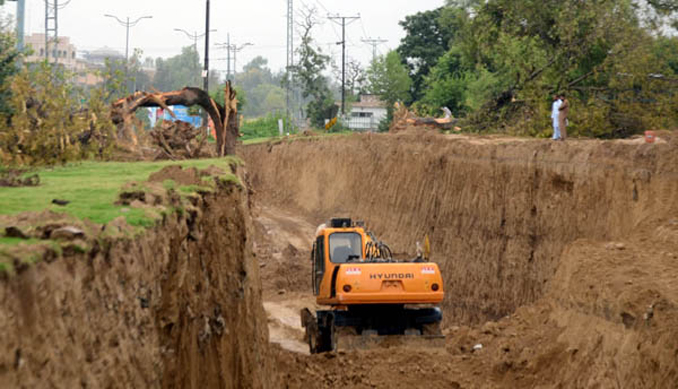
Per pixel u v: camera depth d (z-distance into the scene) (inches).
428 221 1881.2
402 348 864.9
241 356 467.8
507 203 1551.4
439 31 4825.3
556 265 1382.9
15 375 176.7
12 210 339.0
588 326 772.6
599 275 807.7
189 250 395.2
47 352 197.0
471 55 2491.4
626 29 1953.7
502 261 1547.7
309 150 2847.0
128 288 278.7
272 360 644.1
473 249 1646.2
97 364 231.1
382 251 1008.9
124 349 260.8
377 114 5531.5
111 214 335.3
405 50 4879.4
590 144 1378.0
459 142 1838.1
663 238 984.3
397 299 906.7
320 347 1032.2
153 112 4340.6
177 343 354.3
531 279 1450.5
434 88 3575.3
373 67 4527.6
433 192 1898.4
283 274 1898.4
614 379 679.1
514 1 2207.2
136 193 390.9
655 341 639.8
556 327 853.8
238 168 882.8
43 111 855.1
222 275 463.8
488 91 2694.4
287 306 1614.2
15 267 193.2
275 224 2476.6
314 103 4901.6
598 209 1301.7
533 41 2102.6
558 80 2030.0
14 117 813.2
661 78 1840.6
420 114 3449.8
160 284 332.5
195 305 386.3
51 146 829.2
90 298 239.6
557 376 765.3
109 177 581.0
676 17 1980.8
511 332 921.5
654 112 1790.1
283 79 4854.8
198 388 376.5
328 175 2635.3
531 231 1473.9
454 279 1665.8
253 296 549.3
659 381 617.0
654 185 1182.9
